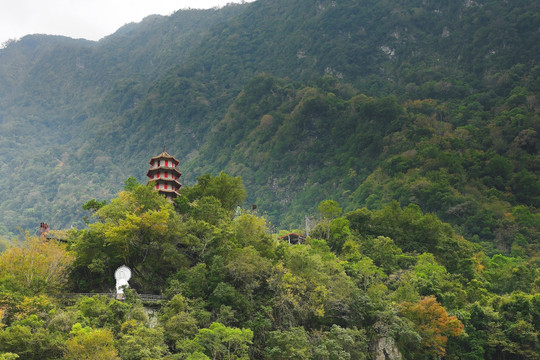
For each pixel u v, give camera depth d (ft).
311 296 297.12
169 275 302.25
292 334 262.67
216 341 239.09
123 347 223.92
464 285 425.28
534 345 331.36
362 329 302.66
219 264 290.15
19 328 219.20
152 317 257.96
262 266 295.07
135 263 303.48
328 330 297.53
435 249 479.82
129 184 368.07
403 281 355.77
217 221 346.54
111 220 312.50
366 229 487.61
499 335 336.29
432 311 320.50
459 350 332.39
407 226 500.74
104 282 295.28
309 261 314.35
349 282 321.93
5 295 242.37
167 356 226.58
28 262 275.18
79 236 313.32
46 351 222.07
